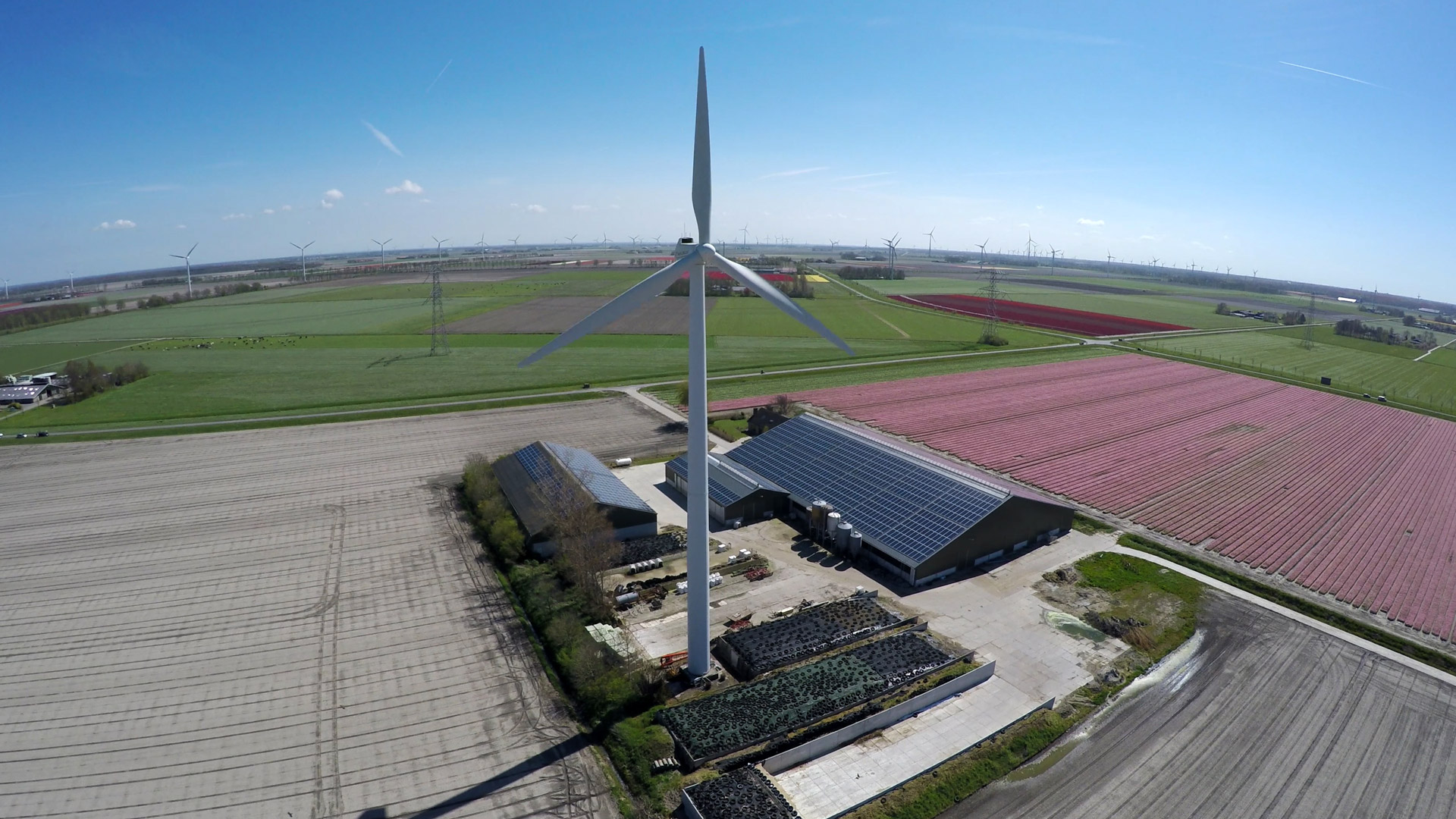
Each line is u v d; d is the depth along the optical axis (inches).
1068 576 2062.0
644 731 1407.5
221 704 1499.8
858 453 2613.2
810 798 1254.9
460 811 1230.3
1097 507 2610.7
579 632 1699.1
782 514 2455.7
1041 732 1428.4
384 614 1838.1
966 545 2075.5
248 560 2118.6
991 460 3090.6
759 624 1769.2
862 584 2004.2
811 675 1551.4
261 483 2714.1
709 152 1381.6
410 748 1376.7
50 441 3193.9
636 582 1971.0
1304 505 2669.8
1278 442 3467.0
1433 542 2372.0
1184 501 2679.6
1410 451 3405.5
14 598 1911.9
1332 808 1256.2
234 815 1219.2
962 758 1357.0
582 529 1982.0
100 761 1341.0
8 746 1379.2
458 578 2021.4
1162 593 1989.4
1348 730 1457.9
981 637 1754.4
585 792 1277.1
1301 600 1963.6
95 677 1588.3
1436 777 1334.9
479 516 2367.1
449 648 1700.3
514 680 1583.4
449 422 3516.2
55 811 1227.2
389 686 1562.5
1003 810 1248.2
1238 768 1348.4
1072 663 1659.7
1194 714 1498.5
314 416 3550.7
